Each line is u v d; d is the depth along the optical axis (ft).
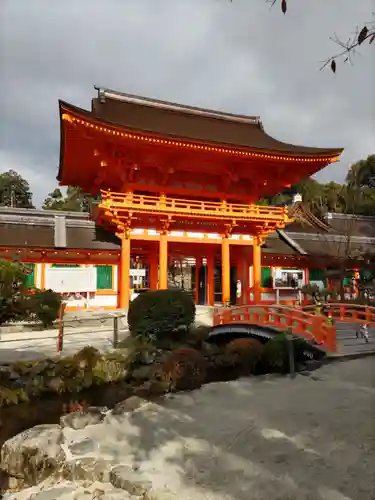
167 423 31.68
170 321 52.34
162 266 80.64
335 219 133.80
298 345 47.01
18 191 286.87
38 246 75.87
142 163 80.48
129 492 21.24
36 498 21.47
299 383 41.22
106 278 82.79
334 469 21.83
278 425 29.58
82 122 65.46
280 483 20.49
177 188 84.64
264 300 95.76
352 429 27.68
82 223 88.12
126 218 76.89
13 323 58.90
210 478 21.66
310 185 200.64
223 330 56.54
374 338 55.52
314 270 102.94
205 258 107.04
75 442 27.86
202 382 44.70
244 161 84.12
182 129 91.76
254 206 86.99
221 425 30.60
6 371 37.65
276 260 99.19
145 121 90.58
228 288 85.81
